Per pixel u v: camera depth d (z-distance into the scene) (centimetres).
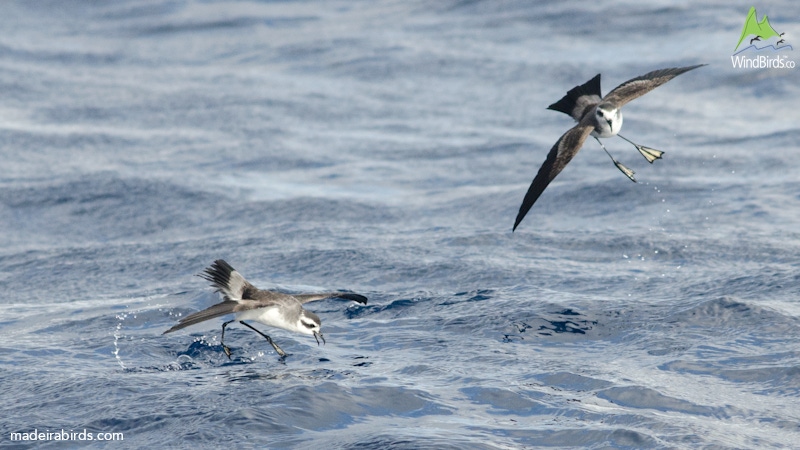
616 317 1226
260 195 2127
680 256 1543
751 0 3522
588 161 2309
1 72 3322
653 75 909
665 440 868
